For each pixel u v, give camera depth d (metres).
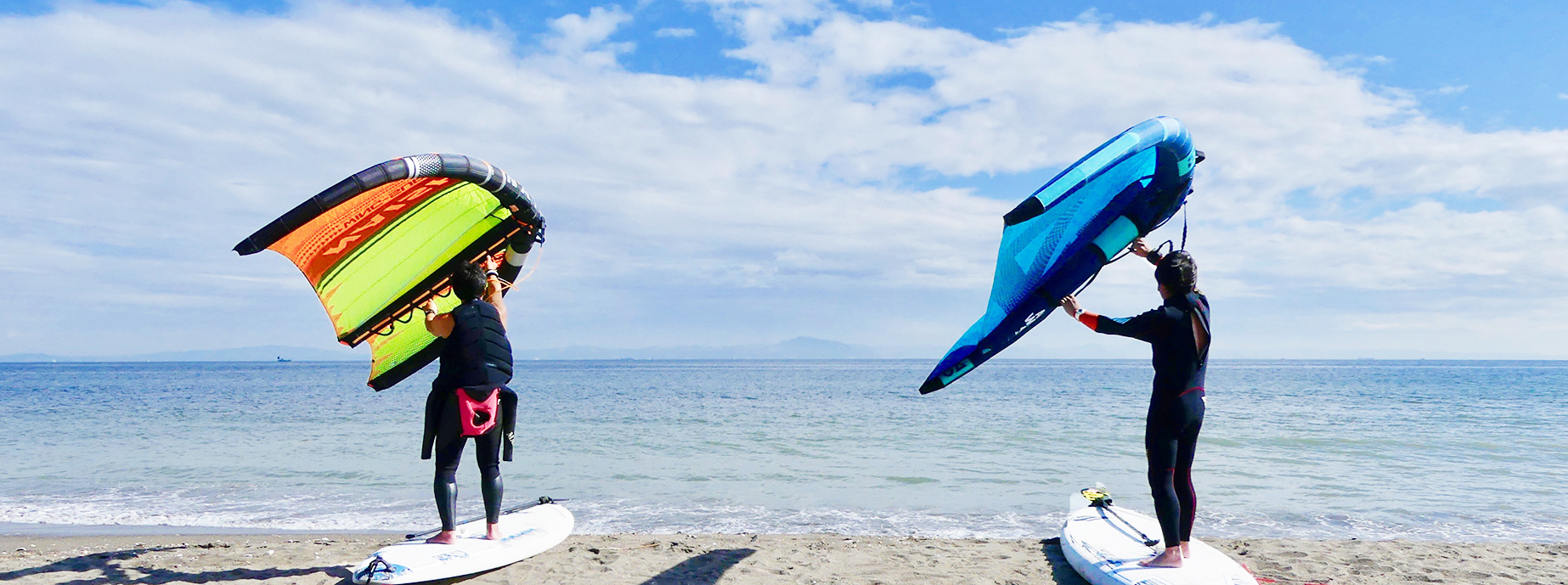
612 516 7.90
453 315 4.38
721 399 29.31
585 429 16.64
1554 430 16.05
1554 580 4.91
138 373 96.12
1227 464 11.37
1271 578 4.95
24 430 16.38
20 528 7.18
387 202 4.33
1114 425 17.48
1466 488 9.44
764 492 9.26
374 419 18.88
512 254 5.01
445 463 4.54
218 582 4.62
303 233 4.23
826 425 17.39
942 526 7.48
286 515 7.80
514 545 4.85
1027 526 7.45
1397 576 5.01
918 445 13.76
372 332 5.04
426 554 4.44
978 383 48.09
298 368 135.38
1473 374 84.81
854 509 8.30
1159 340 4.04
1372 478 10.16
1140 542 4.89
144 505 8.27
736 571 5.00
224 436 15.05
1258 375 74.31
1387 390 38.12
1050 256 4.44
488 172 4.26
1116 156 3.89
